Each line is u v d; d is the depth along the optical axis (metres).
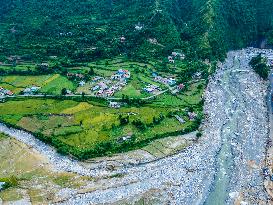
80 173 154.62
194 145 170.88
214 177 153.00
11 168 156.12
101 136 171.50
